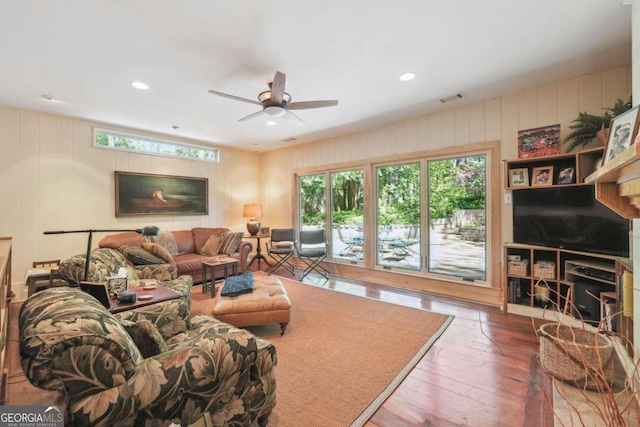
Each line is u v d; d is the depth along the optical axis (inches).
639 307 70.7
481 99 138.3
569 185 108.3
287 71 108.4
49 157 153.7
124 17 76.9
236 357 50.4
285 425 61.8
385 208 183.3
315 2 72.4
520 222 124.3
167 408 43.9
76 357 37.8
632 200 61.0
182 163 208.4
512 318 118.9
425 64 104.3
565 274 112.0
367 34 86.2
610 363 70.6
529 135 119.4
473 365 84.6
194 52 94.7
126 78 112.4
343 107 147.3
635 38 70.2
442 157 156.5
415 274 167.3
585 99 114.7
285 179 240.1
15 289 144.2
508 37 88.1
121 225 178.9
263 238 246.4
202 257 181.3
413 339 100.9
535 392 72.1
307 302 141.0
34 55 95.3
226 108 145.2
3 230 141.6
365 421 63.1
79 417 37.9
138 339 53.8
